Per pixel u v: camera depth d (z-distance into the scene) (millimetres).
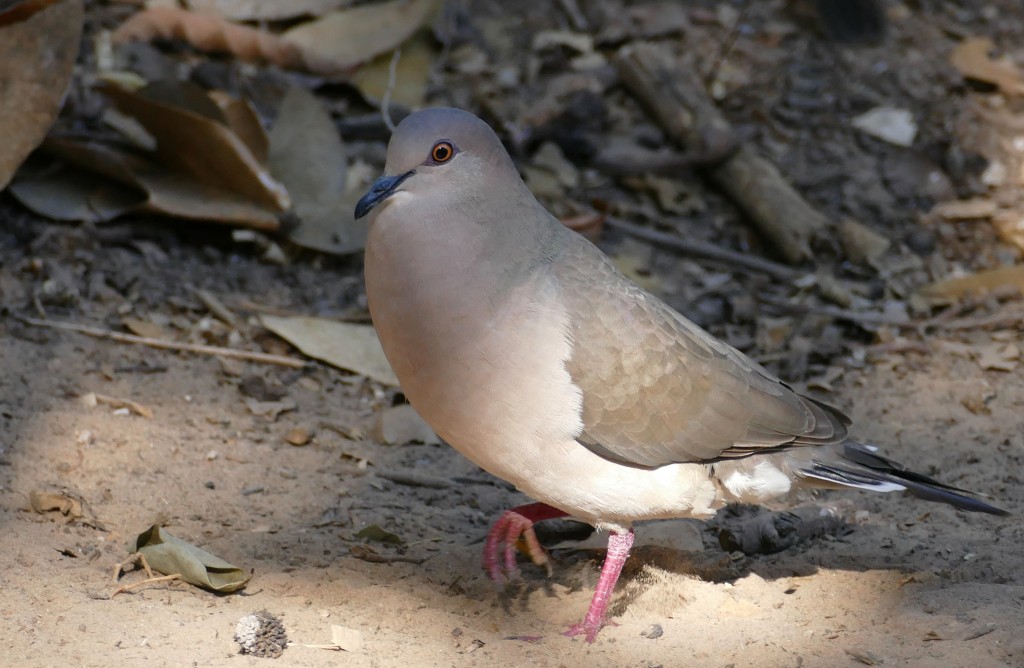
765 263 13555
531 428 7383
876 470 8398
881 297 13219
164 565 7805
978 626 7430
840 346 12258
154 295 11688
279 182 12906
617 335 7523
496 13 16062
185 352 11070
